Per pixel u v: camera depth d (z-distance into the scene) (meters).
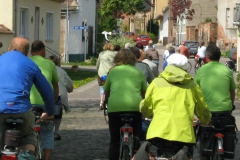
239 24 44.19
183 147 9.62
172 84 9.93
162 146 9.59
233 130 12.38
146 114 10.23
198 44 86.56
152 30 145.38
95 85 39.19
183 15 109.94
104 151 16.41
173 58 10.14
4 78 9.59
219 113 12.45
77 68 49.91
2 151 9.07
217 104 12.46
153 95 9.93
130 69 13.37
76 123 22.05
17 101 9.45
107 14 104.56
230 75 12.66
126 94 13.02
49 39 49.91
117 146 13.32
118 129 13.20
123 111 12.88
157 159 9.47
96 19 75.62
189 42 87.00
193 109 9.84
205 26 103.19
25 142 9.92
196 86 10.05
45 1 47.31
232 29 95.50
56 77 13.45
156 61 38.66
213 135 12.37
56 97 13.63
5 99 9.40
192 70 58.41
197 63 55.56
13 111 9.39
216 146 12.30
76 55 64.31
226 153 12.33
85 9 66.88
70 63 61.69
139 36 108.00
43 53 13.63
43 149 13.21
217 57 12.86
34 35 44.84
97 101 29.97
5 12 40.06
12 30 40.06
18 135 9.14
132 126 13.12
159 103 9.81
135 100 12.97
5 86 9.51
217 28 100.38
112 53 23.73
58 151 16.33
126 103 12.91
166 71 10.02
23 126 9.64
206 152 12.38
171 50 33.09
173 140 9.48
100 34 78.06
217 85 12.52
